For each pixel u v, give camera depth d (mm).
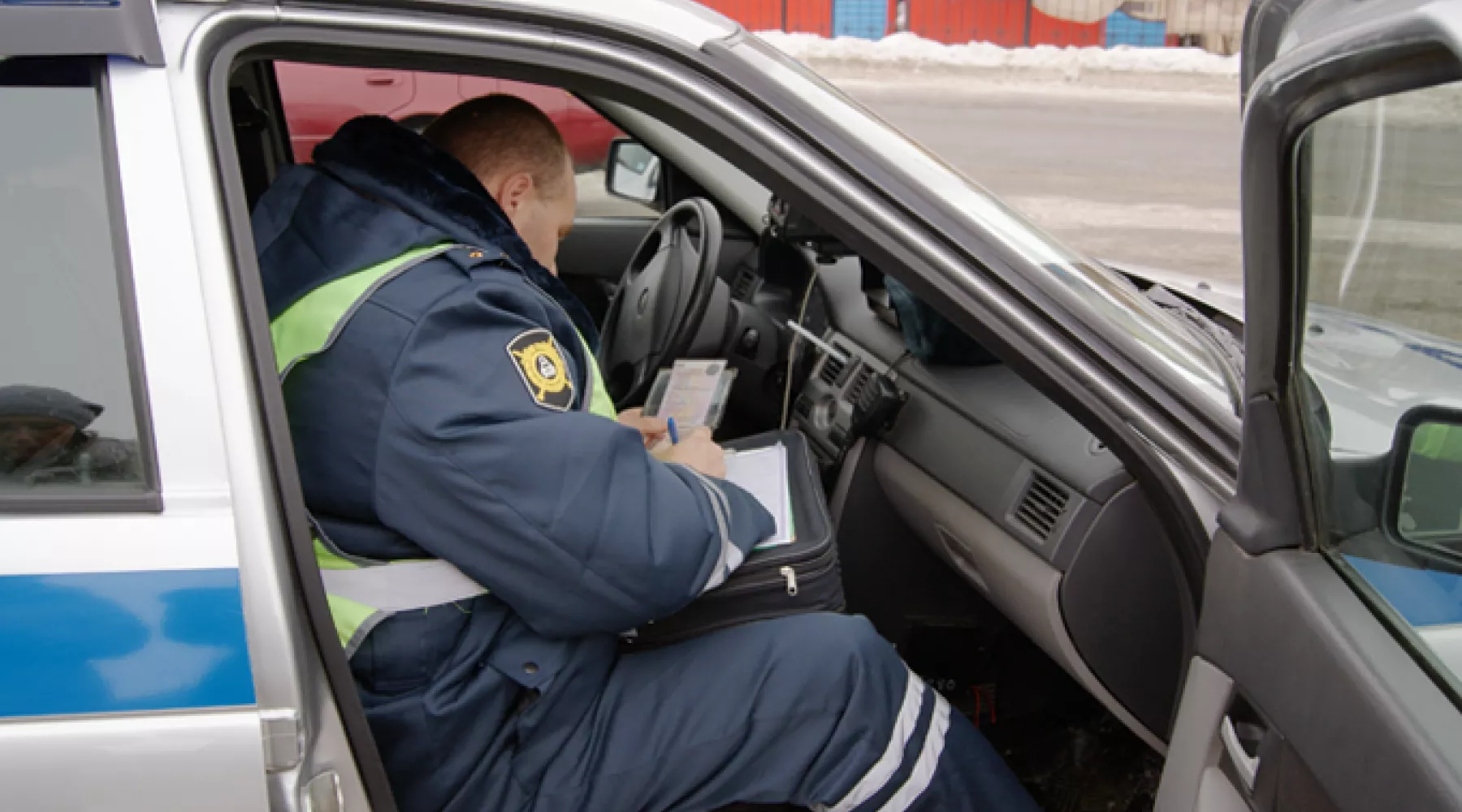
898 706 1582
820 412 2398
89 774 1112
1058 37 14320
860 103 1538
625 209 3309
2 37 1094
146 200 1133
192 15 1202
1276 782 1128
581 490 1353
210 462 1128
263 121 2092
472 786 1432
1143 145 10156
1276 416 1145
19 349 1125
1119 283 1628
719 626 1649
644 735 1512
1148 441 1432
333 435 1363
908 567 2373
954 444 2033
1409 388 1133
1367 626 1071
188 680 1122
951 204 1456
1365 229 1072
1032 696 2283
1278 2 1166
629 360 2521
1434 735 958
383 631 1385
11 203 1124
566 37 1357
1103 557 1758
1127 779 2104
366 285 1365
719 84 1415
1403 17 861
